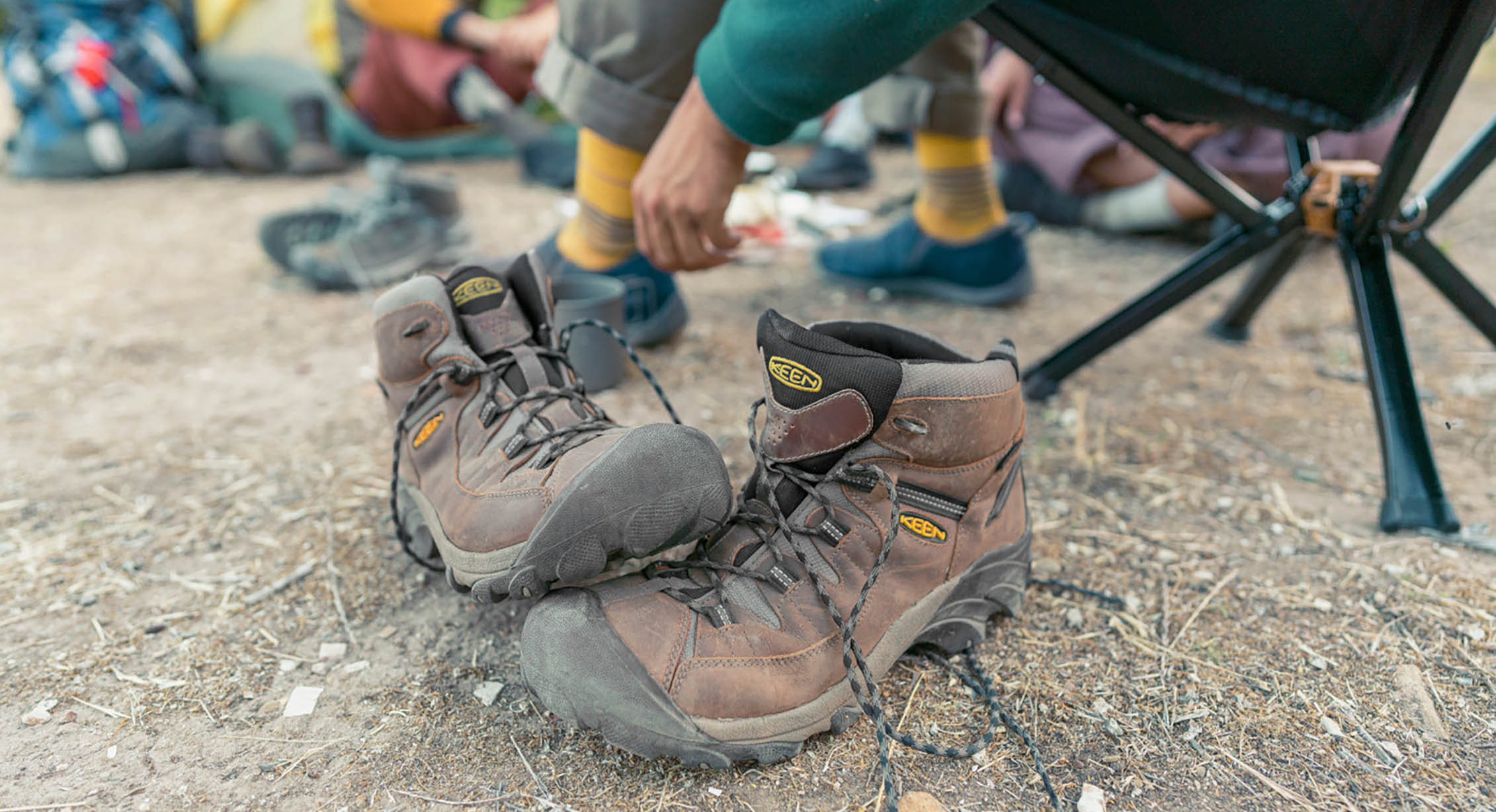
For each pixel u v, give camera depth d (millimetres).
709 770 878
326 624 1104
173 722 937
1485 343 1978
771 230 3016
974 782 863
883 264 2410
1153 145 1491
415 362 1124
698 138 1273
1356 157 2521
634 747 839
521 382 1081
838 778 872
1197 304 2361
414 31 3865
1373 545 1253
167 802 831
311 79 4219
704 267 1477
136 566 1229
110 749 897
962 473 970
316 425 1689
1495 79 5664
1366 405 1738
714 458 929
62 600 1153
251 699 973
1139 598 1154
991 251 2279
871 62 1032
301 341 2148
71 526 1336
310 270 2449
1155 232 3145
